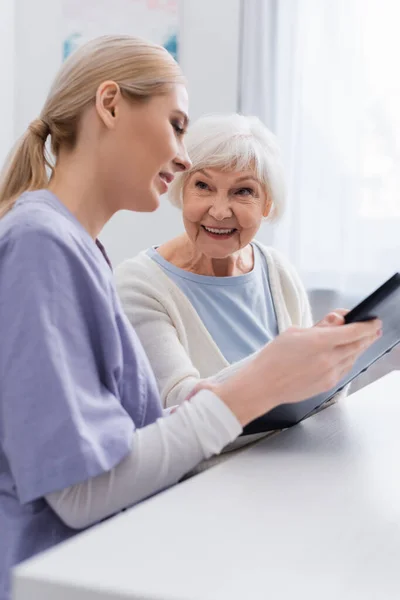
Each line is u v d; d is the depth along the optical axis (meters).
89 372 0.79
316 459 0.85
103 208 0.94
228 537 0.62
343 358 0.84
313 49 2.97
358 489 0.75
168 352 1.37
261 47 3.00
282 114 3.02
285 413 0.95
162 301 1.46
